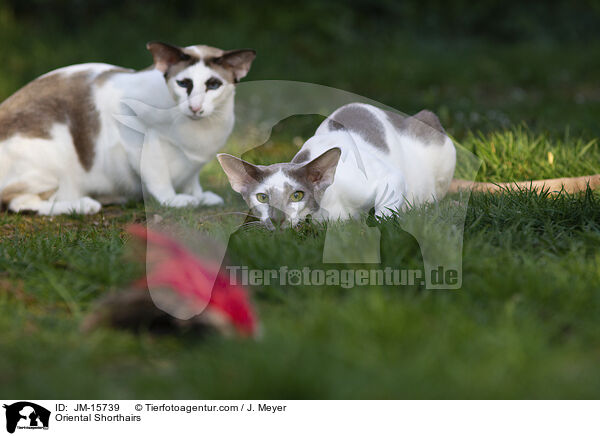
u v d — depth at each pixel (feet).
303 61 48.19
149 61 42.42
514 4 63.41
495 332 11.55
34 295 13.91
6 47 43.60
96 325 12.19
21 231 20.06
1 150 21.94
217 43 47.39
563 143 26.32
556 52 54.39
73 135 22.36
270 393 10.22
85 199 22.45
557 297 12.78
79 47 44.62
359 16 58.39
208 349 11.35
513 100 40.42
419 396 10.18
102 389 10.48
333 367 10.55
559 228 16.55
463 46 56.44
